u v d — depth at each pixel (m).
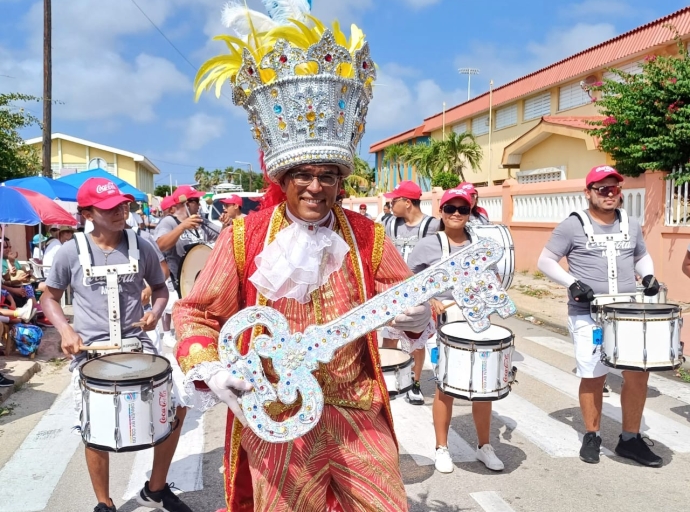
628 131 10.18
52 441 4.65
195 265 5.79
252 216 2.13
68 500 3.71
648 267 4.31
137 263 3.53
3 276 7.98
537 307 9.92
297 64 1.93
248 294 2.10
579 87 18.97
